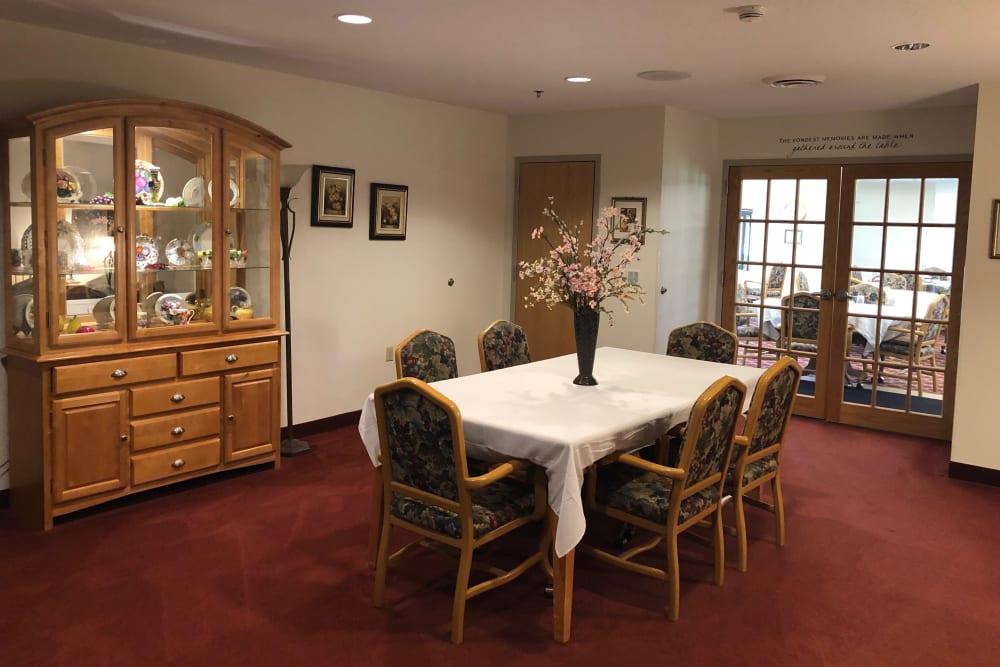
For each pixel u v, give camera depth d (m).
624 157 5.91
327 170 5.09
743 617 2.97
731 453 3.13
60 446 3.58
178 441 4.02
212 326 4.12
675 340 4.73
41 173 3.42
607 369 4.07
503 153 6.55
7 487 3.89
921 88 4.78
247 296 4.38
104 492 3.76
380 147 5.48
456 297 6.27
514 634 2.81
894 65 4.15
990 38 3.53
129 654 2.62
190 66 4.34
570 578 2.76
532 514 2.96
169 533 3.62
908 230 5.70
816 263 6.09
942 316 5.61
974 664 2.68
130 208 3.73
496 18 3.41
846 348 6.02
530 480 2.99
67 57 3.84
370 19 3.48
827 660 2.69
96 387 3.67
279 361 4.48
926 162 5.57
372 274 5.55
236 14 3.44
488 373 3.91
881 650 2.76
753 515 4.03
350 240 5.37
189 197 4.04
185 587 3.10
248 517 3.83
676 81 4.77
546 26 3.53
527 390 3.53
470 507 2.69
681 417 3.32
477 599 3.06
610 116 5.95
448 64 4.43
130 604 2.96
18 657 2.59
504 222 6.64
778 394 3.34
